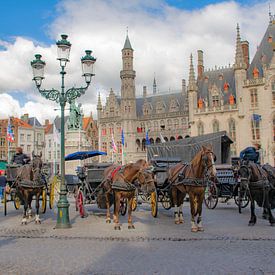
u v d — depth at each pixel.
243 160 14.06
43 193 18.48
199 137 29.59
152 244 10.38
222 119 64.50
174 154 31.05
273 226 13.36
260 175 13.62
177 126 77.75
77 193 18.77
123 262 8.45
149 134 79.62
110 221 14.89
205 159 12.14
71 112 45.19
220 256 8.87
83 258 8.87
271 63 60.62
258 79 61.25
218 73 70.94
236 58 63.50
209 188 20.50
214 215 16.94
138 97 88.94
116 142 83.38
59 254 9.33
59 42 14.51
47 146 88.50
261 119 60.62
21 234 12.17
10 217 17.05
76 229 13.10
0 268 8.13
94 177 17.30
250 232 12.02
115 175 13.58
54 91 14.78
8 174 17.84
